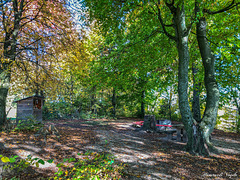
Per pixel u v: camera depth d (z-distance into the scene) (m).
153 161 4.78
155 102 22.55
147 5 6.13
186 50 6.21
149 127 10.29
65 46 9.35
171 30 8.89
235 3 6.52
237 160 5.00
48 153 4.94
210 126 5.97
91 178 2.13
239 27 7.38
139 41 8.27
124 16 7.09
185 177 3.78
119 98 21.39
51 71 10.03
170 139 7.97
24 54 9.77
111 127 11.69
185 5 6.93
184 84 6.15
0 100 7.68
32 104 9.27
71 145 6.00
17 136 6.59
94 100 20.73
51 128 7.54
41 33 9.81
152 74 11.61
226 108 11.93
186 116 6.00
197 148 5.59
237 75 9.16
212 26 8.17
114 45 12.09
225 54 7.04
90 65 10.82
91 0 6.74
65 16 9.17
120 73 9.73
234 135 9.64
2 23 8.52
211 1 6.19
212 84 6.46
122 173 3.70
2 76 7.81
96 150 5.54
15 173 3.38
